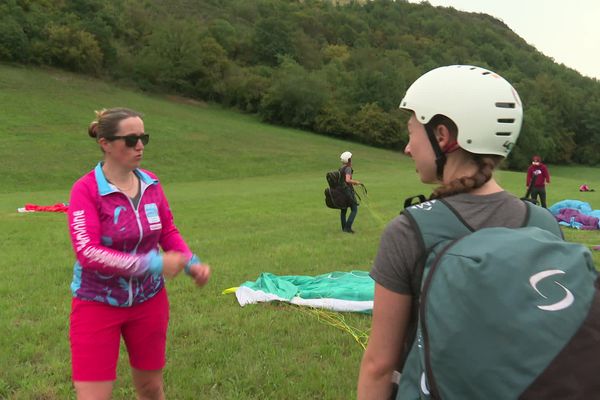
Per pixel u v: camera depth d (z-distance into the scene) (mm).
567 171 75312
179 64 79000
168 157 41531
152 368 2836
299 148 52531
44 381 3902
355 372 4059
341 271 7465
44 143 40719
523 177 34969
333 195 10883
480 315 1247
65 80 66375
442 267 1356
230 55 97938
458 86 1569
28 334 4820
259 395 3740
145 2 108188
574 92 92875
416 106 1634
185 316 5328
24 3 79500
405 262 1514
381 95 78562
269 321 5156
